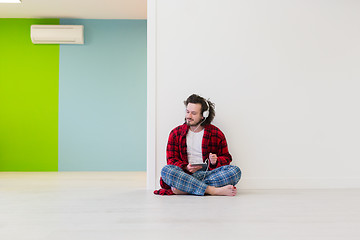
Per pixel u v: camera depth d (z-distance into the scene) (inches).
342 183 92.4
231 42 93.2
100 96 168.4
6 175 139.2
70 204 64.0
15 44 167.0
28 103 166.2
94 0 147.8
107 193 80.4
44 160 165.8
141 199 70.1
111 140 167.9
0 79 165.9
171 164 79.7
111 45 169.8
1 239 39.8
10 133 165.5
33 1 148.2
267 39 93.9
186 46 92.5
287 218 51.0
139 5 153.5
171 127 90.9
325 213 55.0
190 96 82.7
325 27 95.0
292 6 94.7
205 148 82.0
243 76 93.0
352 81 94.7
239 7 93.9
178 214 53.8
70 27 163.8
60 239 39.7
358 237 40.6
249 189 89.5
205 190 74.2
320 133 93.2
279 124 92.7
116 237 40.4
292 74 93.7
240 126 92.4
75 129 167.2
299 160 92.4
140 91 169.8
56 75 167.5
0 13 161.5
